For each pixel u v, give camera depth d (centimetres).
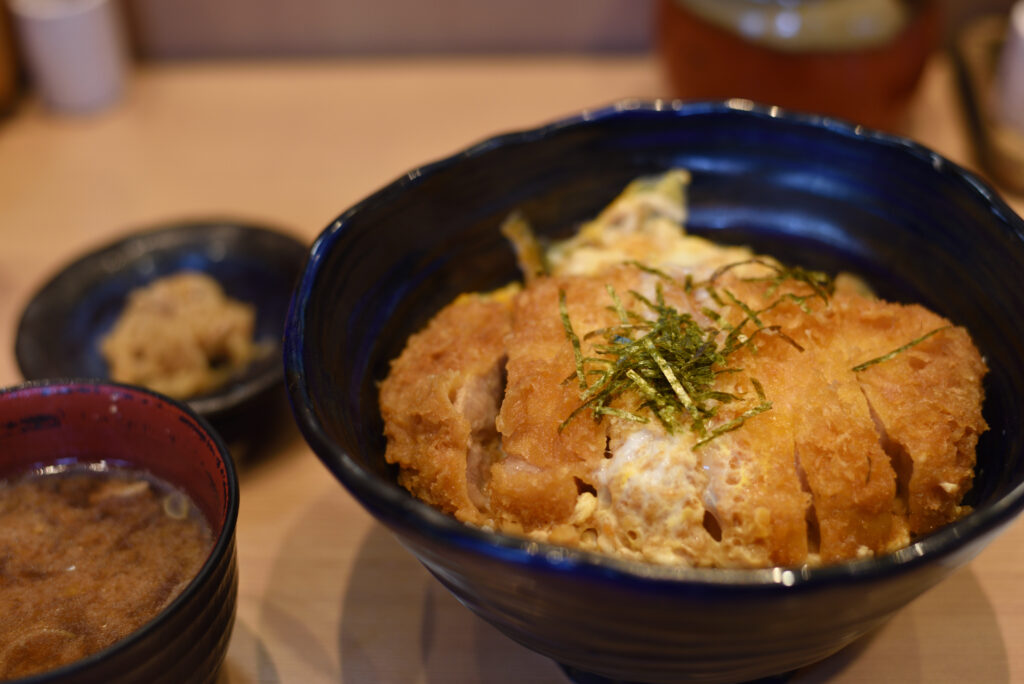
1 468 33
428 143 54
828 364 31
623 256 37
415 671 33
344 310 33
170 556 32
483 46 61
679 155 38
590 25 60
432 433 32
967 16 58
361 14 60
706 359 31
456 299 37
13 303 46
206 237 47
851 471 29
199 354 43
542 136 36
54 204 52
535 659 33
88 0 56
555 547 25
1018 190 49
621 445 30
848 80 47
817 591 25
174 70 62
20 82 60
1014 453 30
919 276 35
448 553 26
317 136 55
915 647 32
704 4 47
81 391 33
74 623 30
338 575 35
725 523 29
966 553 26
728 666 28
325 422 29
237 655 33
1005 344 32
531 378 31
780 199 37
